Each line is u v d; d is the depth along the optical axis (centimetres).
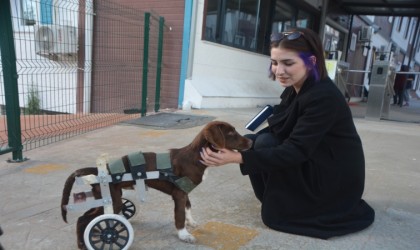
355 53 1653
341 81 1069
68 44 837
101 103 919
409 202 335
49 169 398
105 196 226
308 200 263
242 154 243
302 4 1224
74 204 224
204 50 858
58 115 769
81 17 888
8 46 403
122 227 230
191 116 734
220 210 305
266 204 272
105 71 909
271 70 263
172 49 837
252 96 990
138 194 231
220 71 925
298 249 242
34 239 249
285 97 285
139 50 872
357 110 1110
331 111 243
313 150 247
